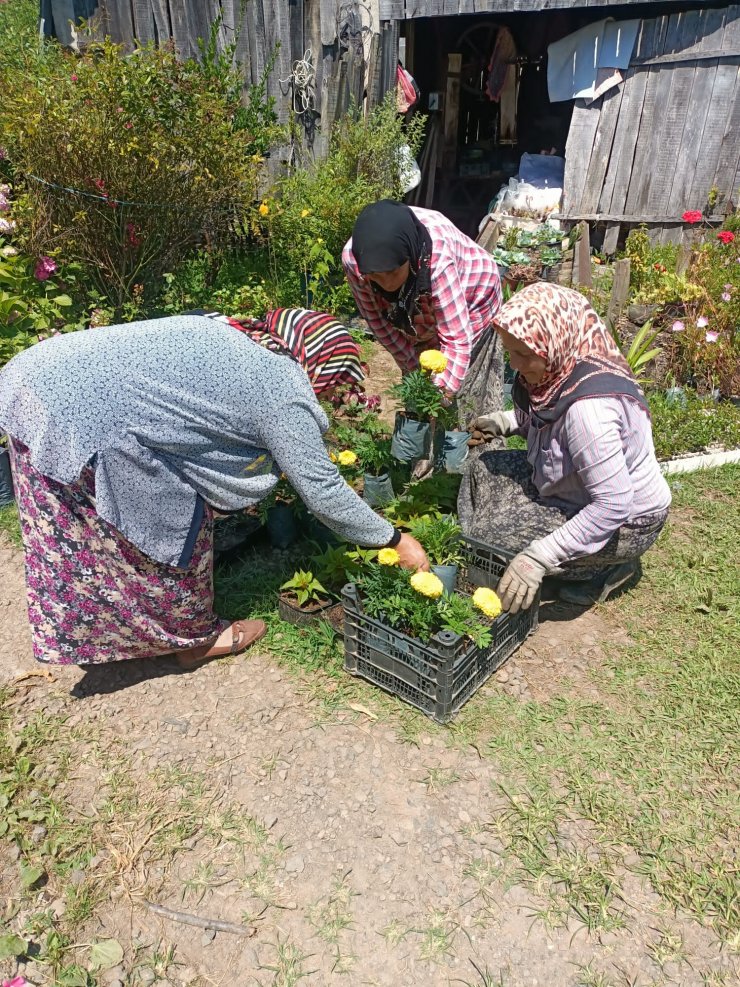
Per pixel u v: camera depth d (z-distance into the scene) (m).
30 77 4.76
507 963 1.86
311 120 7.09
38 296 4.66
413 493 3.14
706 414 4.55
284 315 2.41
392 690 2.60
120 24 6.69
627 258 5.55
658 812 2.23
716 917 1.96
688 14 6.67
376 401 3.71
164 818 2.21
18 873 2.07
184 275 5.57
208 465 2.29
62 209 4.79
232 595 3.03
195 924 1.95
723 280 5.22
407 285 2.93
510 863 2.09
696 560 3.30
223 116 5.21
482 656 2.56
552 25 8.90
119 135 4.68
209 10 6.57
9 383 2.05
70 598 2.35
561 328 2.44
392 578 2.50
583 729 2.50
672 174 7.30
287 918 1.96
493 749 2.42
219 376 2.12
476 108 10.22
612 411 2.43
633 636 2.90
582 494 2.74
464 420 3.78
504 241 6.94
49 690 2.67
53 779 2.32
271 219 5.79
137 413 2.09
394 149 6.91
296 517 3.32
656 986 1.81
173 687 2.67
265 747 2.43
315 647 2.79
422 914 1.97
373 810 2.23
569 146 7.57
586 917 1.95
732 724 2.51
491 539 2.91
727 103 6.85
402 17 7.09
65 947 1.90
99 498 2.12
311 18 6.67
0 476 3.61
